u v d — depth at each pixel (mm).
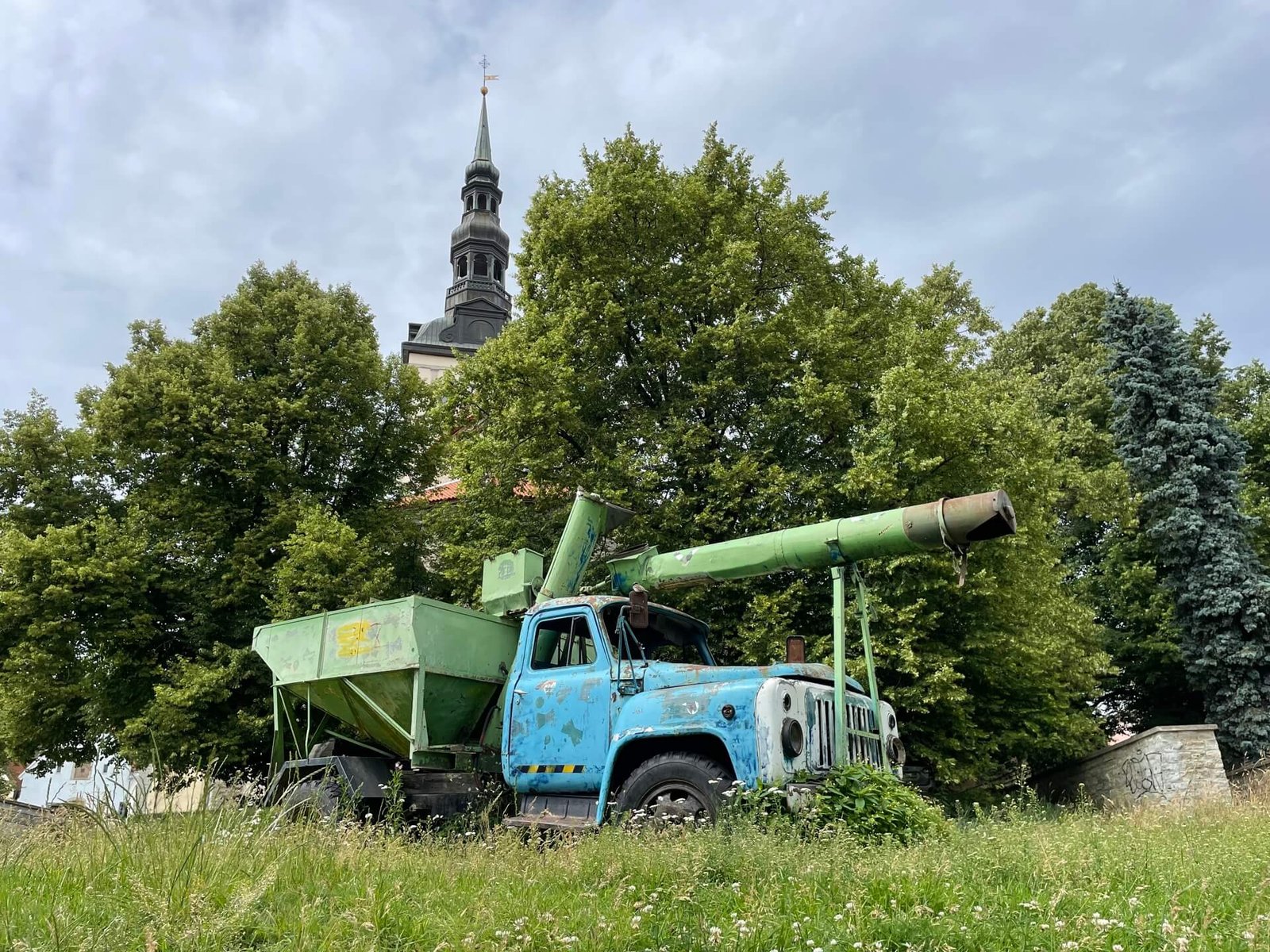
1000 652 15039
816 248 18094
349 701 10219
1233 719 20797
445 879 5281
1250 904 4359
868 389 16016
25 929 3766
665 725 7652
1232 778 20000
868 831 6629
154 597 18203
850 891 4559
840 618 8289
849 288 18359
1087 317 29531
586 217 17109
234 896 4094
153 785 6672
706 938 3852
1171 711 25406
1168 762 17016
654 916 4230
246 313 20562
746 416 16062
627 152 18594
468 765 9633
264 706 17125
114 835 5602
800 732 7387
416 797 9109
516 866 5664
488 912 4238
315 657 10422
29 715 17656
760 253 17375
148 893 3848
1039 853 5375
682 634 9805
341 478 20703
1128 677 24875
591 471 15734
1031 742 16906
